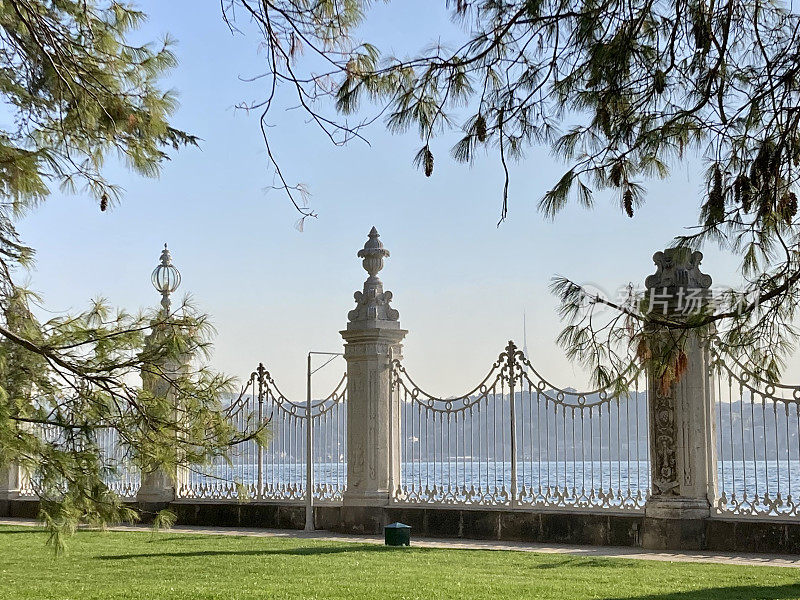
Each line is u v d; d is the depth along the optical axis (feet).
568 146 23.47
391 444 61.11
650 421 51.57
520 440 56.54
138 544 54.08
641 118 23.29
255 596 35.81
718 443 53.98
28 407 30.66
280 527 64.08
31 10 29.50
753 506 48.78
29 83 32.81
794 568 42.37
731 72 23.20
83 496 30.07
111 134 32.94
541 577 40.09
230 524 66.18
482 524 56.34
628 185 23.24
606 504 53.11
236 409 67.87
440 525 57.82
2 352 28.66
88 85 32.48
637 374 23.75
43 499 29.86
